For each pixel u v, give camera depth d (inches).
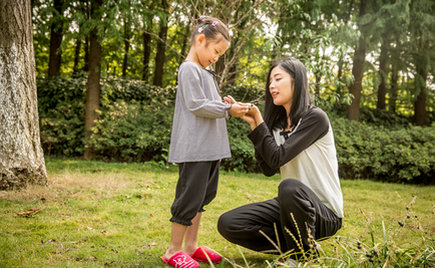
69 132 301.3
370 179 284.4
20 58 150.3
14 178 145.5
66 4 270.1
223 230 76.3
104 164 249.6
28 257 78.2
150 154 287.0
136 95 349.7
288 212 68.2
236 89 321.7
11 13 147.4
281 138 80.7
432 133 294.4
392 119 413.1
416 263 60.1
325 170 74.9
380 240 91.7
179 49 459.8
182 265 73.1
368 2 312.8
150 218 118.2
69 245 88.6
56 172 197.6
